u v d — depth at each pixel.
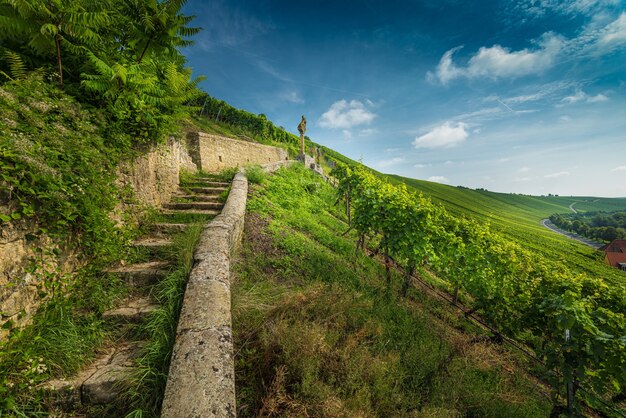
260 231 5.98
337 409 2.20
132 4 5.24
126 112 4.38
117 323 2.81
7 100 2.61
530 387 3.79
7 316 2.08
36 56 4.09
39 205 2.46
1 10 3.51
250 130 24.64
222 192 7.58
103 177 3.52
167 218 5.45
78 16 3.64
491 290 5.72
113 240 3.64
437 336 4.07
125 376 2.09
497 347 4.49
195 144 12.08
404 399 2.68
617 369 3.08
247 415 2.18
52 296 2.58
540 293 4.80
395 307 4.59
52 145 2.80
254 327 2.90
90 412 2.00
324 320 3.33
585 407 4.03
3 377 1.87
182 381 1.82
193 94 5.97
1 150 2.09
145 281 3.47
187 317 2.41
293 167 16.53
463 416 2.83
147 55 5.54
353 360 2.78
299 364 2.48
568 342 3.39
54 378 2.10
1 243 2.08
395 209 5.65
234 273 3.86
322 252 5.93
